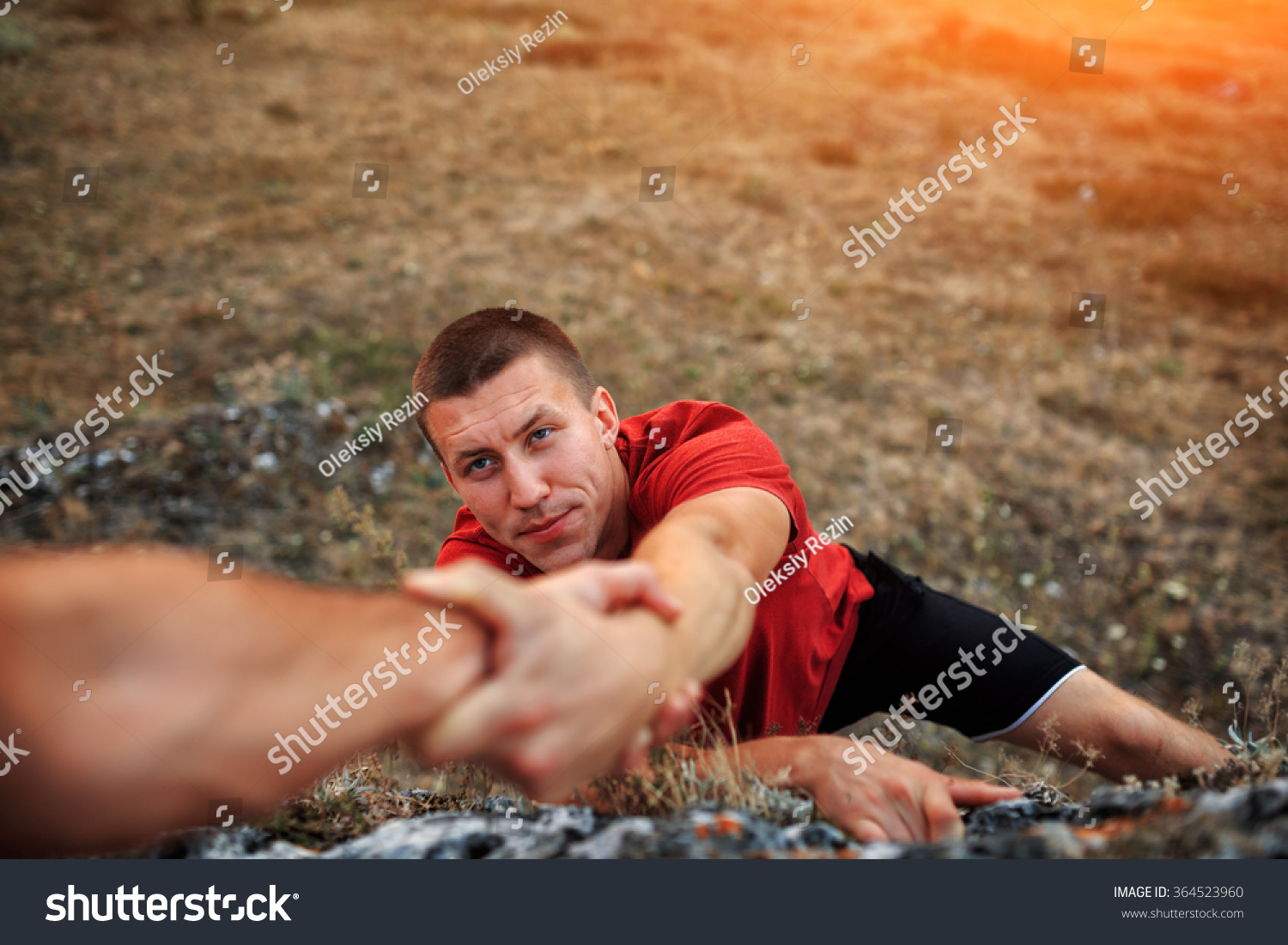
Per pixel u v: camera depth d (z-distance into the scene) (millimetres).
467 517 1796
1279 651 3949
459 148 10047
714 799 1077
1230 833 838
